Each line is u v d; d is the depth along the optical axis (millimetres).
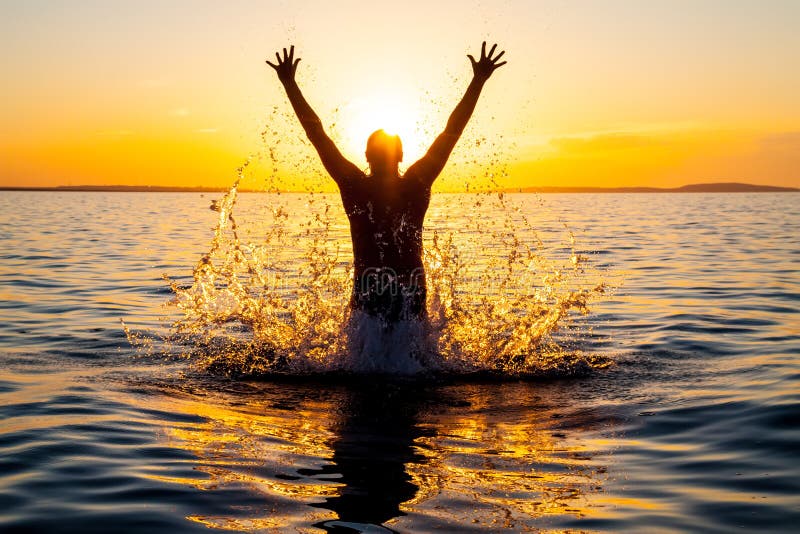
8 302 8984
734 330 7121
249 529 2777
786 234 22453
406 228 5039
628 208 52969
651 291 10109
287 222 26828
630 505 3000
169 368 5332
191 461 3479
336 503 3002
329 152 5047
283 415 4199
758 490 3139
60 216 36062
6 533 2766
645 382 5004
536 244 17406
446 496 3072
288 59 5145
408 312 5156
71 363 5531
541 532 2748
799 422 3984
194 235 22438
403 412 4277
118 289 10297
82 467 3406
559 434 3898
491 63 5078
